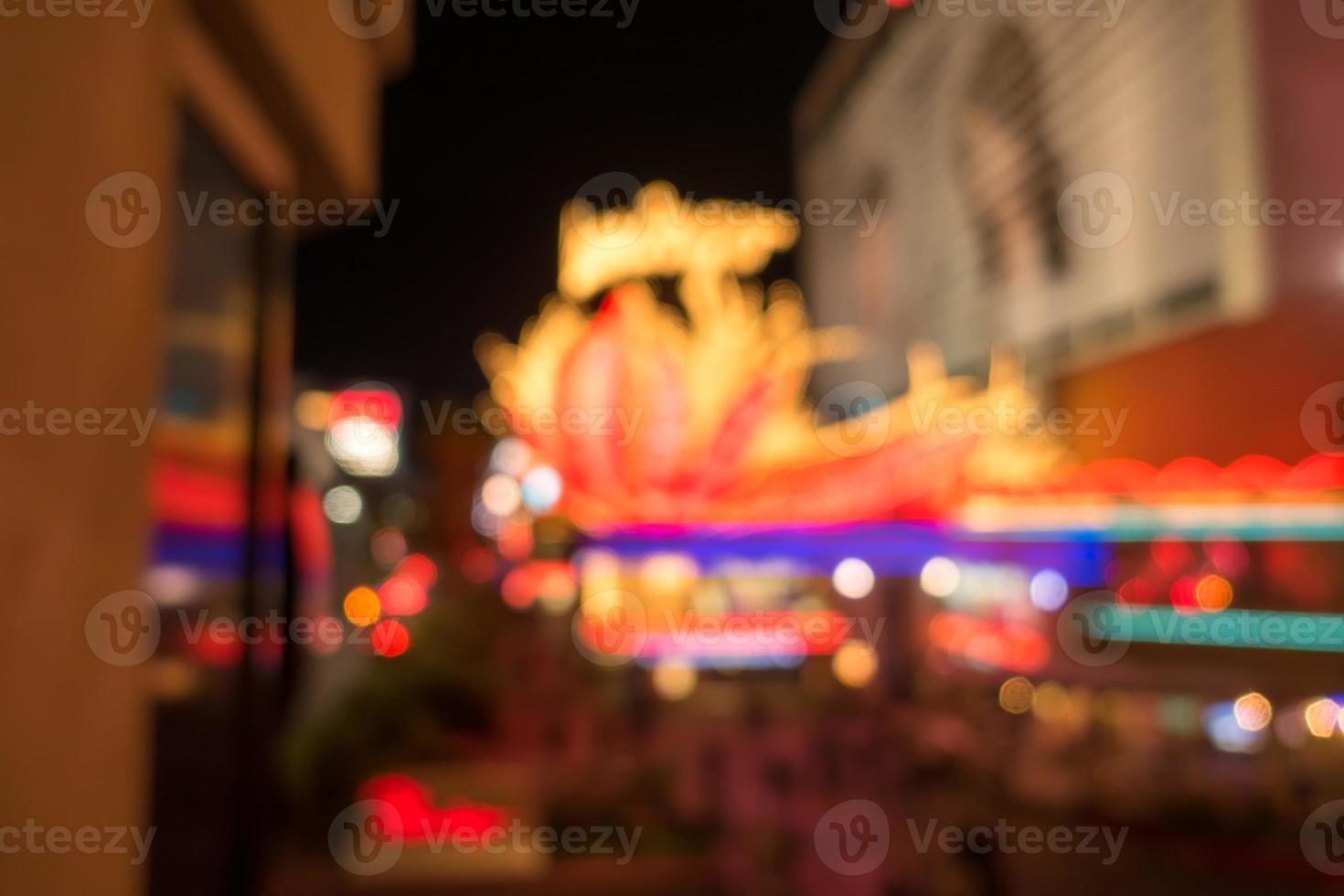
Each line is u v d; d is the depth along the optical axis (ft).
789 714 53.42
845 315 100.48
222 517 11.35
